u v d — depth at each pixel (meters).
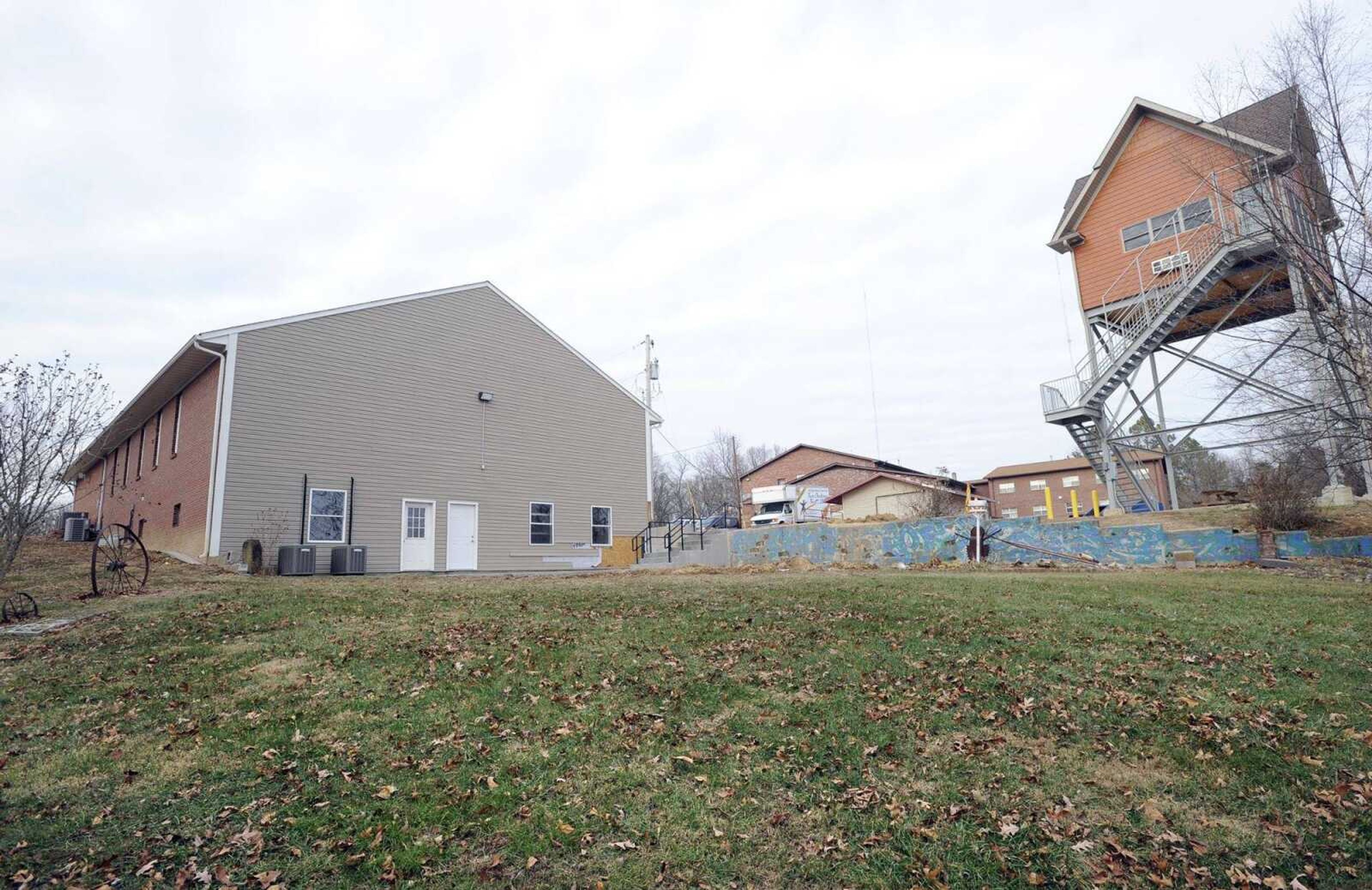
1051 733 5.97
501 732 6.07
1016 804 4.96
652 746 5.86
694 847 4.53
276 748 5.70
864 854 4.46
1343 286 11.23
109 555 14.48
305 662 7.85
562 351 24.06
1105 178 22.50
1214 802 4.91
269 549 16.91
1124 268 21.97
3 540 13.70
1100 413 22.09
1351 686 6.56
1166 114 20.84
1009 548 17.44
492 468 21.59
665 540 24.56
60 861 4.23
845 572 16.38
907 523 18.58
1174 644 7.94
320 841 4.47
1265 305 20.62
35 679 7.32
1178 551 16.47
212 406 17.55
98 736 5.93
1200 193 19.73
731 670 7.62
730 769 5.50
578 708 6.60
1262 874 4.20
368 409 19.12
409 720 6.27
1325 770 5.20
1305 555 15.49
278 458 17.38
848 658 7.90
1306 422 15.72
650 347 35.09
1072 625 8.86
